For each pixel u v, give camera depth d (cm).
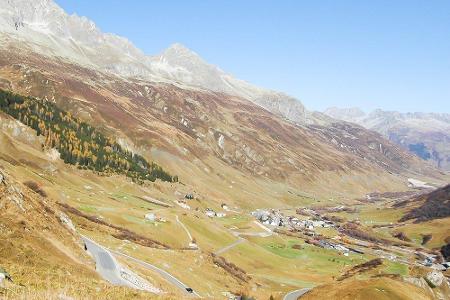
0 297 2883
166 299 4678
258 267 18638
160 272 10850
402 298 9575
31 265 5881
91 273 7006
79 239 8369
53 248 6856
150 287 8475
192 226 19788
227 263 16700
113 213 17262
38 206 7750
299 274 18775
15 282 3772
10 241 6109
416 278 12788
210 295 10981
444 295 13088
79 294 3941
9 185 7194
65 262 6706
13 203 6931
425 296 10438
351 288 9900
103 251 9669
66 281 4422
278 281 16938
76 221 13625
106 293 4347
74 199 17712
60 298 3144
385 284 9981
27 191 7962
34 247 6425
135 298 4462
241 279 15162
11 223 6512
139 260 11150
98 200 19600
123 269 8488
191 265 13288
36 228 6988
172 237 17275
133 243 13100
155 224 17675
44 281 4081
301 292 14962
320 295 10125
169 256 13188
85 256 7919
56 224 7812
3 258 5678
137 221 17300
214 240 19700
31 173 18388
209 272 13625
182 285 10481
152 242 15650
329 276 18888
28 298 2973
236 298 12206
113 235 14088
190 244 17350
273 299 13025
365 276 18725
